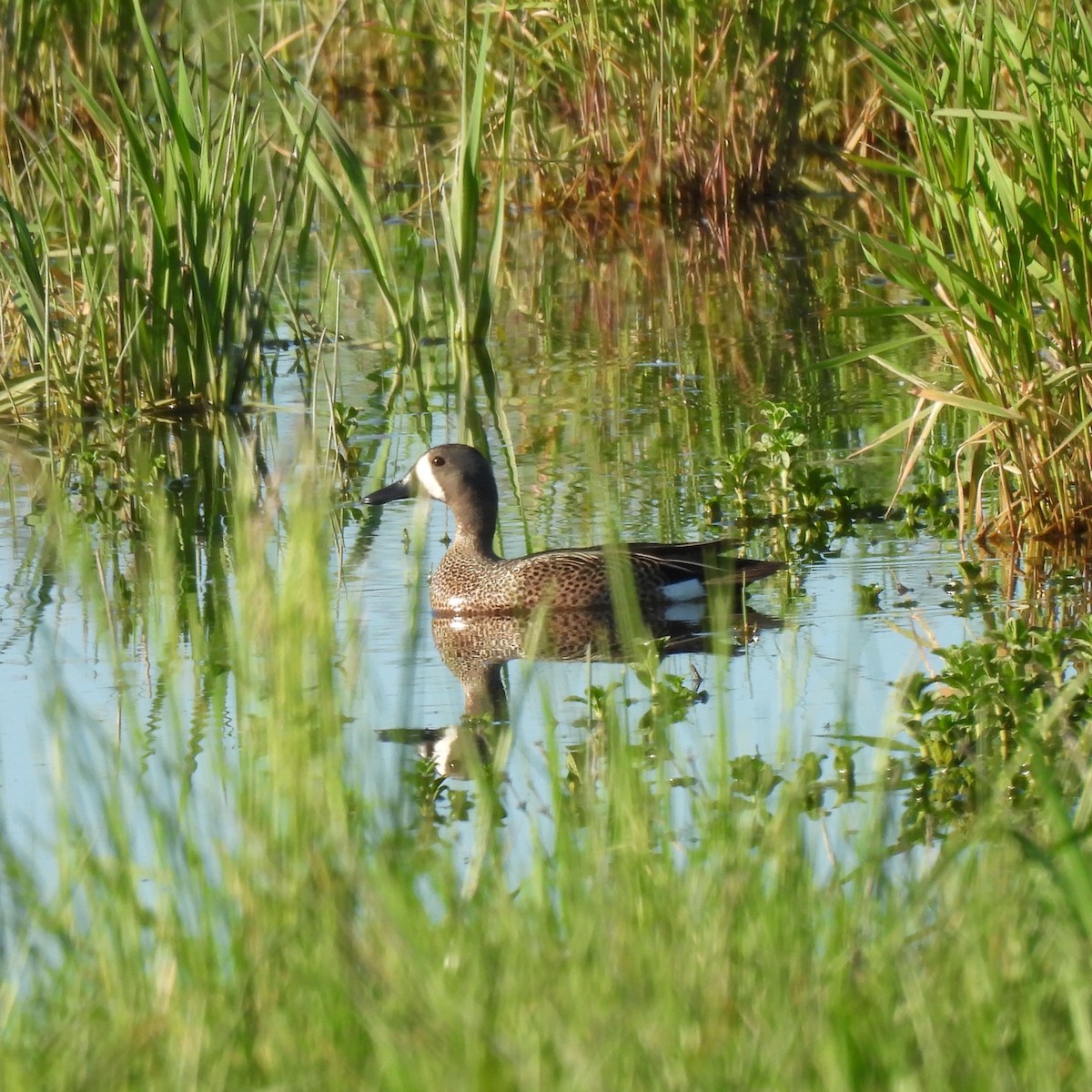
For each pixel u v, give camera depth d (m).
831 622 12.16
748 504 14.84
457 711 10.74
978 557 13.45
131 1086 5.77
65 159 20.58
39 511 15.38
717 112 27.02
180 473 16.50
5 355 19.53
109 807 7.14
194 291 18.55
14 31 26.86
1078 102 12.98
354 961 6.12
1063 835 6.33
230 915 6.57
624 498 15.34
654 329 21.55
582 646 12.30
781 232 26.19
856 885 6.66
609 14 26.98
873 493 15.16
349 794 7.25
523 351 20.72
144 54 28.28
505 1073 5.43
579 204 27.67
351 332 21.72
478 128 20.64
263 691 7.62
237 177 18.52
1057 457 13.53
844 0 27.66
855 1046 5.55
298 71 32.44
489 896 6.84
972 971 5.92
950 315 13.36
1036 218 12.84
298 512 7.11
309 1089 5.57
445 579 13.20
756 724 10.14
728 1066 5.51
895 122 28.92
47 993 6.55
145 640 11.91
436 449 13.49
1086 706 9.70
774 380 18.98
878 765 7.69
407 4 32.19
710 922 6.32
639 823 7.25
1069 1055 5.73
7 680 11.19
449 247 20.94
